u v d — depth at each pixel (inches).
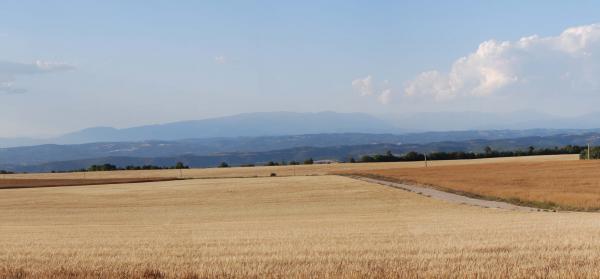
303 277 495.5
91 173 4800.7
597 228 920.3
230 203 2149.4
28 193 2728.8
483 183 2596.0
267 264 573.0
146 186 3009.4
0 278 519.5
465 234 866.8
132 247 763.4
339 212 1673.2
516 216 1339.8
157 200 2336.4
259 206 1995.6
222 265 571.5
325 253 652.1
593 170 3041.3
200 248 732.7
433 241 768.3
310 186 2719.0
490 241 741.3
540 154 6082.7
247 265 567.5
